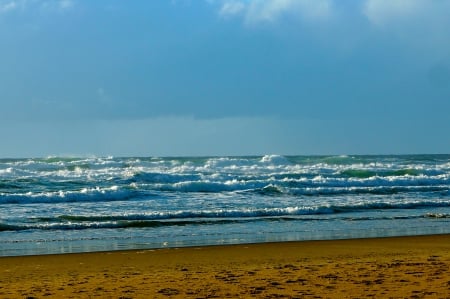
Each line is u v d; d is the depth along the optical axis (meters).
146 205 30.59
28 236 21.23
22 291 11.47
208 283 12.05
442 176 47.84
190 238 20.94
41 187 37.78
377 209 30.59
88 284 12.21
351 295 10.47
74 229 23.09
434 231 22.80
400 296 10.27
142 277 13.05
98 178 42.16
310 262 15.23
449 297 10.13
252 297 10.55
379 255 16.45
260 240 20.48
